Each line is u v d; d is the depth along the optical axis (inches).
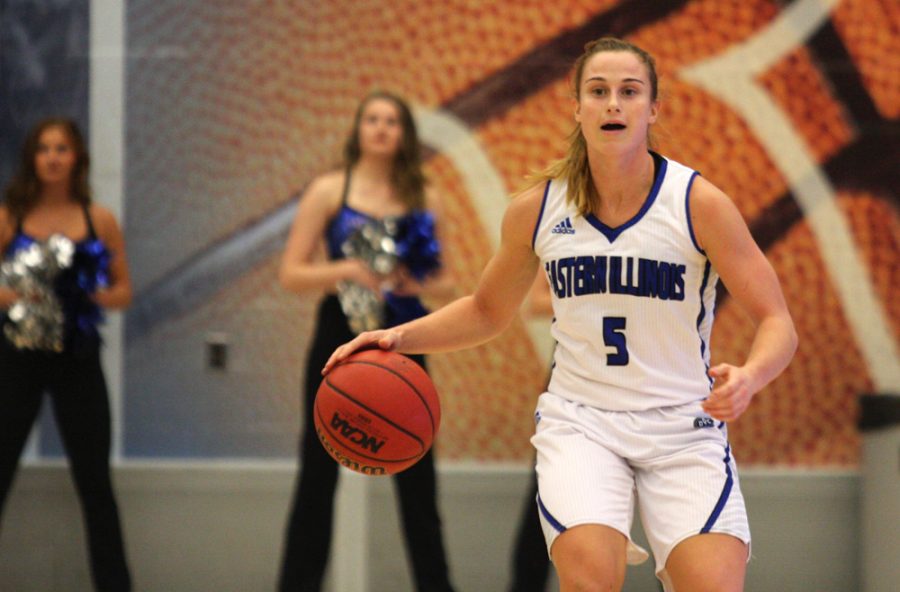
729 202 303.4
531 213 321.1
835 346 564.1
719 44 561.3
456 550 555.8
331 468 493.4
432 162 569.9
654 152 319.0
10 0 572.1
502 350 568.4
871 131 560.4
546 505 301.7
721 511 293.4
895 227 561.0
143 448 573.6
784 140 561.9
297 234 499.8
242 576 558.9
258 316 572.7
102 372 517.3
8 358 504.7
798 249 562.9
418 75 569.0
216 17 569.9
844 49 559.5
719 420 288.0
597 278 306.5
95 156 571.5
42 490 561.3
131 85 571.2
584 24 565.0
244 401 574.2
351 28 569.0
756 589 552.1
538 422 325.4
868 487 541.0
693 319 309.6
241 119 569.9
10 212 526.6
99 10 571.2
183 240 572.1
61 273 501.7
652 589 550.3
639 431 308.0
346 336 486.9
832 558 553.3
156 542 561.0
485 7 566.9
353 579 553.3
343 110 569.9
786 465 565.0
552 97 566.9
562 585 291.1
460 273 569.9
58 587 561.3
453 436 569.0
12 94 573.0
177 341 574.2
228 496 561.3
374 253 480.7
